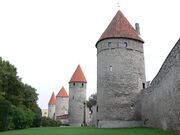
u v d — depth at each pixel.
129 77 29.25
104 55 30.27
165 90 19.67
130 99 28.73
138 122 27.95
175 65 17.47
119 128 25.92
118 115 28.31
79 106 63.22
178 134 16.50
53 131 21.94
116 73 29.23
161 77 20.72
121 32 30.44
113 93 28.86
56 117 80.44
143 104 27.11
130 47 30.11
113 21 32.16
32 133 19.86
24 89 41.94
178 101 16.97
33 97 46.03
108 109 28.73
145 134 17.81
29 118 33.09
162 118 20.52
